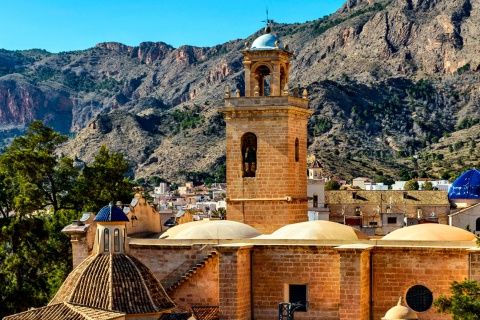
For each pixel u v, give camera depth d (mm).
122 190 117125
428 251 68562
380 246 69375
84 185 113312
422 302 69000
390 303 69375
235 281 68750
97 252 65438
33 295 97688
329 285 69750
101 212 66000
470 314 62812
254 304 71125
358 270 67312
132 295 62750
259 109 84875
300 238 72062
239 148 85625
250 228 77500
